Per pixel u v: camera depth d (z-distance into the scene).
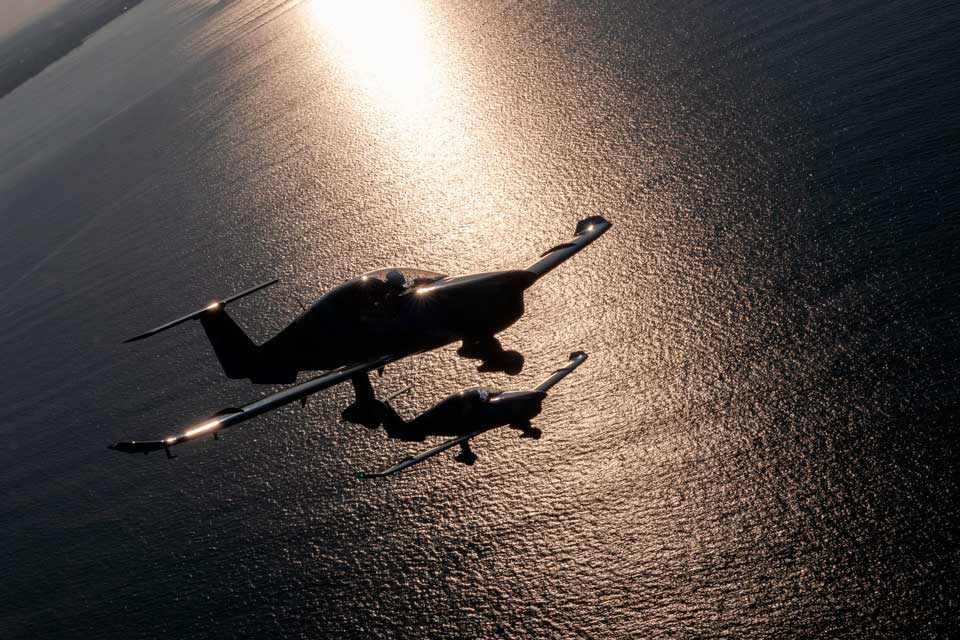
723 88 38.44
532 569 22.44
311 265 39.31
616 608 20.73
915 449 21.02
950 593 18.22
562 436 25.59
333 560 25.12
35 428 37.47
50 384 40.31
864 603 18.75
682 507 22.30
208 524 28.44
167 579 26.91
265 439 31.03
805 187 30.45
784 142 33.16
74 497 32.62
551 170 38.22
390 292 13.95
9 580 29.83
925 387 22.16
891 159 29.47
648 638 19.83
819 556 20.00
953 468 20.27
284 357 15.55
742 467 22.62
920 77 32.44
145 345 39.78
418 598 23.02
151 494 30.98
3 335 46.44
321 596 24.17
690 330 27.17
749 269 28.38
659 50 44.28
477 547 23.59
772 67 38.12
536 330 29.84
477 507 24.73
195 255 45.03
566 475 24.45
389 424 14.61
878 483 20.81
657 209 33.00
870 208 28.09
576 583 21.66
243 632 24.00
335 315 14.34
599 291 30.39
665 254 30.70
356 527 25.89
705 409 24.56
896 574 18.97
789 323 25.81
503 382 28.23
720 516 21.70
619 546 22.05
